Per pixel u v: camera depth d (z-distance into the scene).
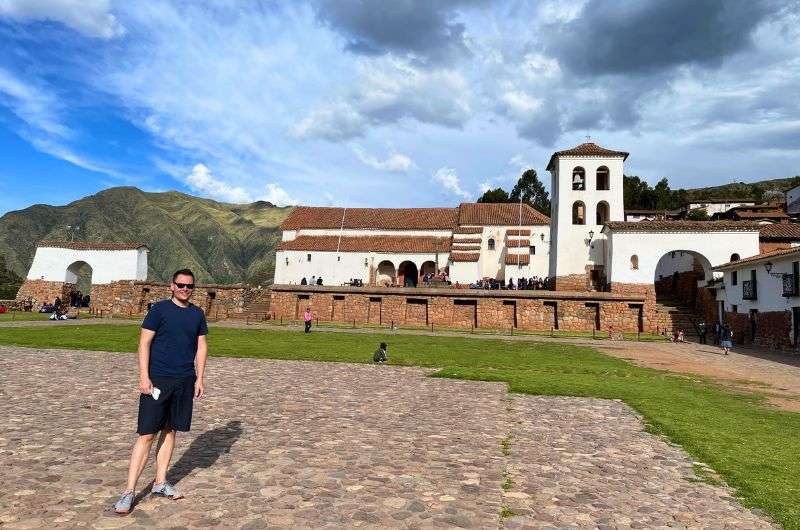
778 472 8.33
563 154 54.34
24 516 5.61
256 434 9.58
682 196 105.50
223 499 6.28
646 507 6.64
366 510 6.08
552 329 46.81
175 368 6.20
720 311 43.88
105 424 9.95
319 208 76.56
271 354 23.66
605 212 56.16
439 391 15.19
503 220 67.94
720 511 6.60
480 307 49.59
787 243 47.72
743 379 21.30
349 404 12.88
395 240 69.56
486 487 7.09
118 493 6.38
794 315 32.56
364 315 52.62
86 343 25.28
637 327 46.12
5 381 14.63
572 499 6.79
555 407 13.24
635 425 11.50
